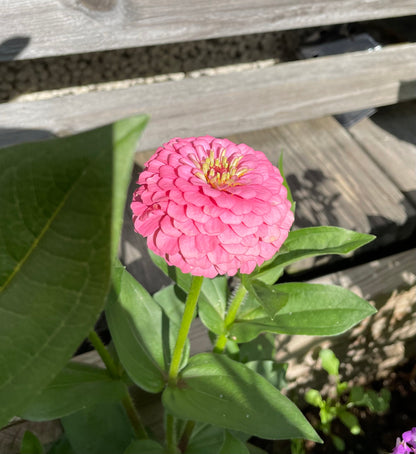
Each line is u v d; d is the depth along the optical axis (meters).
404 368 0.39
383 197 0.37
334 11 0.35
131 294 0.21
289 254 0.19
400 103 0.47
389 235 0.36
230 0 0.31
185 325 0.18
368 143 0.42
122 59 0.46
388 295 0.32
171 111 0.36
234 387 0.19
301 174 0.38
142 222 0.16
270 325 0.21
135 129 0.05
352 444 0.35
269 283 0.21
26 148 0.05
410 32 0.47
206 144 0.18
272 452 0.32
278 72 0.37
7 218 0.06
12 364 0.06
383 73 0.41
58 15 0.27
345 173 0.39
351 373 0.36
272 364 0.25
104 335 0.29
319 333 0.20
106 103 0.34
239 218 0.15
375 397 0.33
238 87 0.37
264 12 0.32
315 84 0.39
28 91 0.44
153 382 0.20
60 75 0.44
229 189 0.15
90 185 0.05
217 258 0.15
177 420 0.24
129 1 0.28
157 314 0.22
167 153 0.17
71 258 0.05
